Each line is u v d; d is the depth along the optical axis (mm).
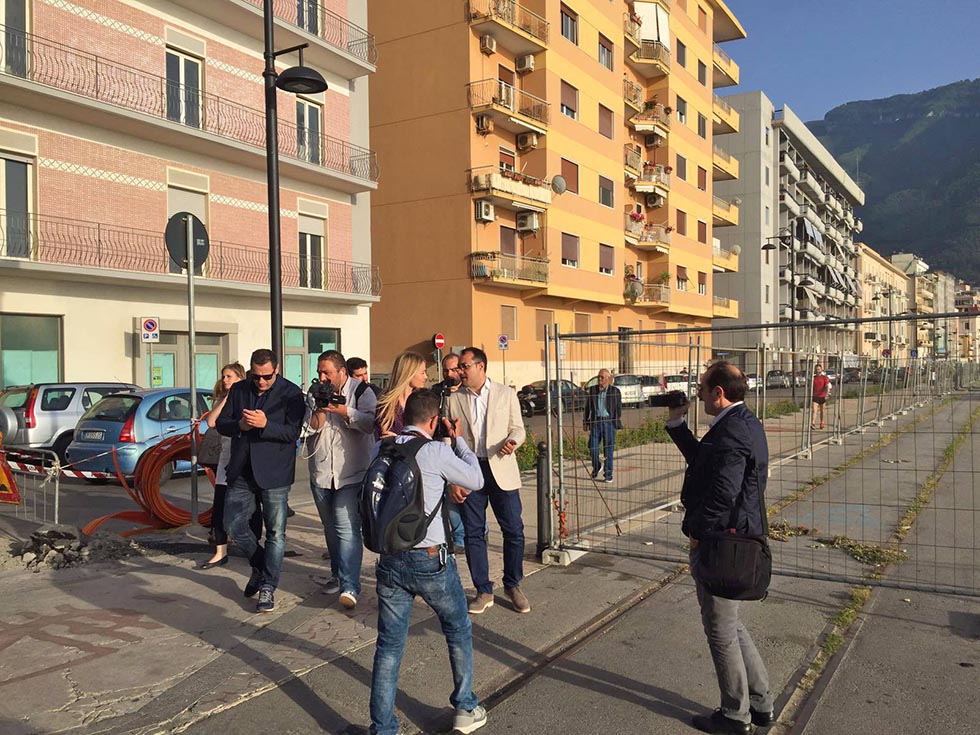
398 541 3166
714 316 44938
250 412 4895
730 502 3291
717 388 3453
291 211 21906
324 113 22750
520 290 29484
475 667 4152
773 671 4113
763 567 3297
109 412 10906
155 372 18656
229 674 4000
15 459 7695
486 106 26766
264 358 5090
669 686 3918
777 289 58031
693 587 5676
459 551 6645
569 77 30859
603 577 5918
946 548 6891
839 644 4516
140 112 16891
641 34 36750
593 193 32656
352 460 5121
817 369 14977
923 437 14664
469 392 5254
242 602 5230
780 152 59094
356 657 4262
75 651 4297
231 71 20047
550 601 5309
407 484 3221
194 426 7531
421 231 28219
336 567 5402
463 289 27438
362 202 24359
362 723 3498
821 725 3482
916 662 4234
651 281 38844
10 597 5285
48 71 15961
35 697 3709
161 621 4816
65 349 16766
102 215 17266
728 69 47094
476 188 27062
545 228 29812
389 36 28656
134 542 6789
